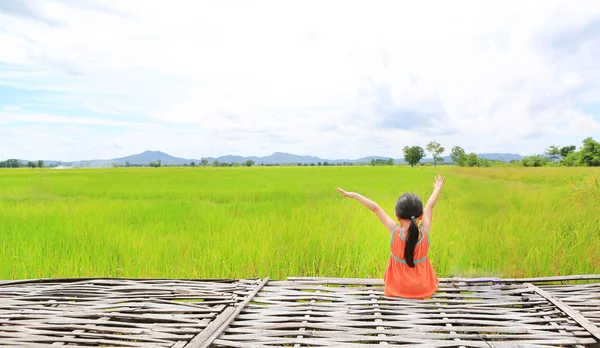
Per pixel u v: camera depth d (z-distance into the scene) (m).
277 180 23.55
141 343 2.99
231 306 3.77
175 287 4.37
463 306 3.81
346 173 31.50
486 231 7.07
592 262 5.80
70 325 3.29
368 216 8.59
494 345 2.97
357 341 3.07
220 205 11.54
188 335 3.11
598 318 3.42
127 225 8.51
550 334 3.17
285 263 5.82
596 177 8.75
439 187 4.58
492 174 16.11
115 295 4.11
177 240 6.99
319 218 8.33
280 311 3.63
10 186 18.44
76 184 20.34
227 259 6.08
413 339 3.07
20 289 4.29
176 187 18.69
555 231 6.82
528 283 4.39
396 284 4.05
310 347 2.98
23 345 2.95
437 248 6.42
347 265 5.80
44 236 7.41
